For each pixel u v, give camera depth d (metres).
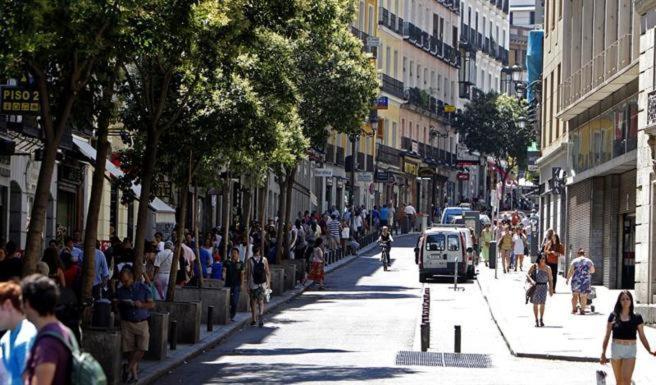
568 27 62.66
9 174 39.09
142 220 30.52
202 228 68.50
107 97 26.09
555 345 33.41
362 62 58.06
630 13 48.84
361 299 51.47
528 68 82.44
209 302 38.38
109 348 24.02
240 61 34.25
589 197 56.72
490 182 150.75
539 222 77.44
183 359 29.30
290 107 39.78
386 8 112.50
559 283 59.34
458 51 135.00
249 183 47.09
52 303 11.43
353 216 86.38
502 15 152.62
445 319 42.72
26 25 20.38
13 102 32.16
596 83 52.81
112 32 22.22
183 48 25.89
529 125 130.00
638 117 42.06
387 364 29.50
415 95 120.62
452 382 26.19
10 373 13.09
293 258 64.31
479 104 131.88
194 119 33.91
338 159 103.12
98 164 26.27
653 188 40.06
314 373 27.33
